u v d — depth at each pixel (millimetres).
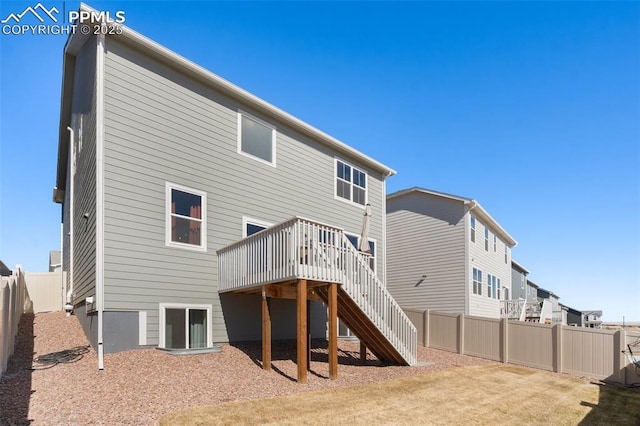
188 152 10062
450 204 20797
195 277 9859
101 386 6242
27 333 10141
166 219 9414
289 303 12492
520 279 33344
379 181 16828
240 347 10250
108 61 8797
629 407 8219
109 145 8609
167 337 9172
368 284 9648
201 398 6188
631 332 11234
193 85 10383
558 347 12242
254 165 11680
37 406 5191
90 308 9164
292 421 5566
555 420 6926
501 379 10141
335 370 8234
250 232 11367
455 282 20078
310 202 13422
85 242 10516
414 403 7094
